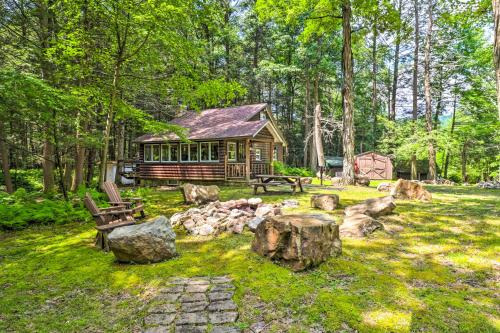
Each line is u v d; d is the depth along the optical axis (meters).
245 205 7.87
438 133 19.83
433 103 26.48
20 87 6.47
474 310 3.04
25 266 4.44
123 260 4.51
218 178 15.45
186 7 8.77
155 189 14.94
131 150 25.92
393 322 2.82
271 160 17.73
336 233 4.59
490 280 3.77
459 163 32.97
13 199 8.71
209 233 5.89
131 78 10.67
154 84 11.01
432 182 18.89
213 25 10.48
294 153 35.59
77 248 5.30
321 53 25.28
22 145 13.30
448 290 3.49
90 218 7.63
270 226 4.48
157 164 17.42
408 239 5.33
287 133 35.12
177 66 10.23
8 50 11.16
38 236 6.13
